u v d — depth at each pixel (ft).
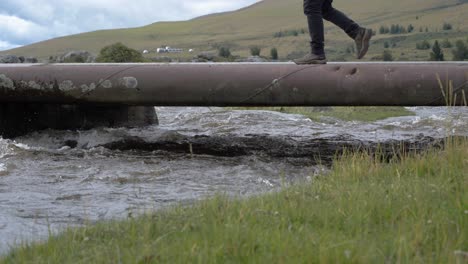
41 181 22.00
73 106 35.88
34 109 34.22
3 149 28.25
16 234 14.64
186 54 586.45
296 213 13.38
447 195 14.12
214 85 28.14
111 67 29.22
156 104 29.35
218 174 23.71
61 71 29.50
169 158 27.63
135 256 10.64
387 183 17.04
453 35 652.89
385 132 37.88
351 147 31.50
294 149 30.91
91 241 12.46
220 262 10.19
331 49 611.47
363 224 12.48
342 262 9.82
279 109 52.75
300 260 9.96
